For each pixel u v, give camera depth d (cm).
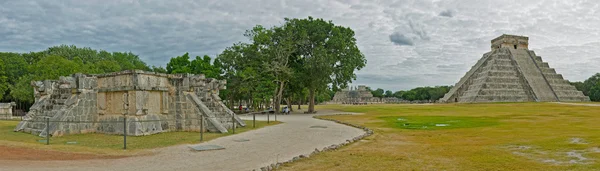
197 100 2323
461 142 1553
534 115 3650
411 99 16525
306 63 4906
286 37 5050
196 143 1633
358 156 1211
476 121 2908
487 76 8869
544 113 3994
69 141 1762
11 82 6031
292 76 5012
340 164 1069
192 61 5594
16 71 6144
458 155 1195
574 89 9462
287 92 5872
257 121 3266
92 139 1842
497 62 9450
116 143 1658
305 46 5316
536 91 8950
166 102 2278
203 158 1214
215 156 1256
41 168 1019
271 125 2778
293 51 5112
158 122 2184
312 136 1928
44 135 1977
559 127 2184
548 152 1199
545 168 947
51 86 2355
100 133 2145
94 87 2225
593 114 3678
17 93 5153
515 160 1072
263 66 4934
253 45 5047
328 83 5297
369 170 979
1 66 5509
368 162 1098
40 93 2411
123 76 2117
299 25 5231
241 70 5144
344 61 5259
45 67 4812
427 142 1591
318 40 5241
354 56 5359
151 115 2155
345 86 5484
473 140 1614
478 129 2181
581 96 9088
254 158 1211
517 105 6166
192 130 2264
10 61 6131
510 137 1677
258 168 1027
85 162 1136
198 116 2258
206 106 2405
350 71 5312
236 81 5153
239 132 2188
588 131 1872
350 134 2034
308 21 5328
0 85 5359
